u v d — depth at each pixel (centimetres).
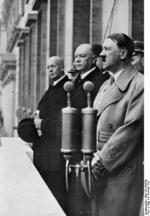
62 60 455
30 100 580
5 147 612
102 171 358
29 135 519
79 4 411
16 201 357
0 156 548
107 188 354
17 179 438
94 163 368
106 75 359
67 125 405
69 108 403
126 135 333
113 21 366
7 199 365
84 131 378
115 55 345
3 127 664
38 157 491
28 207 340
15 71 661
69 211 402
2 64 674
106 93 355
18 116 638
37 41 561
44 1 527
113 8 365
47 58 505
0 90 679
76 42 417
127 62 336
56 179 425
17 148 599
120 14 355
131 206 332
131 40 335
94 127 370
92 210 375
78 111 392
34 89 562
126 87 335
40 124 495
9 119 664
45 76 516
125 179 336
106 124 351
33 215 323
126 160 335
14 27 652
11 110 665
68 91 412
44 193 385
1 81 678
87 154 377
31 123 516
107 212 356
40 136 491
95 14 395
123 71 340
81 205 390
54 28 495
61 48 467
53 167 435
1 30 700
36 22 571
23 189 397
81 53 389
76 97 396
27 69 608
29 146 546
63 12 469
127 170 334
